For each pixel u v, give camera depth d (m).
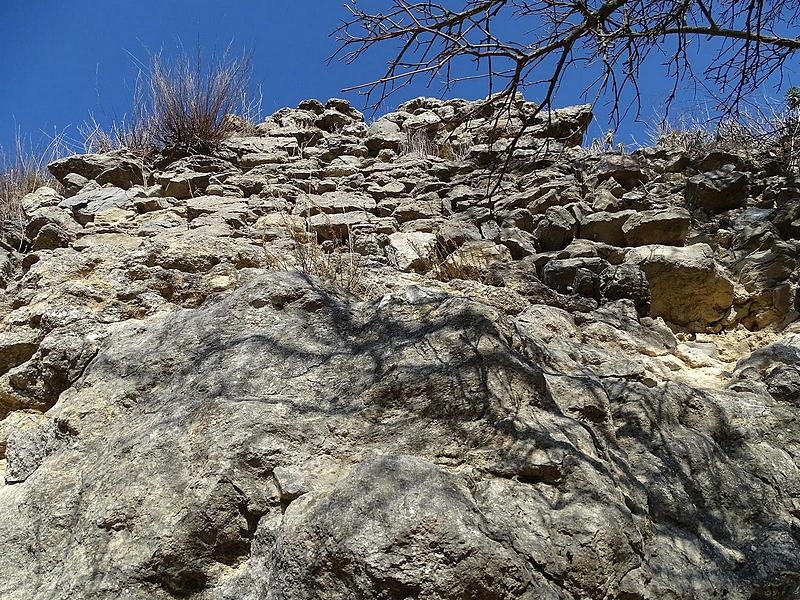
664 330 4.39
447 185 6.76
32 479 2.86
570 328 4.02
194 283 4.20
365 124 9.45
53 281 4.34
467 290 4.28
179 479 2.52
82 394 3.13
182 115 7.72
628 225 5.27
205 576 2.37
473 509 2.25
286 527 2.28
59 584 2.42
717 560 2.52
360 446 2.60
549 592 2.14
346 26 4.22
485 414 2.62
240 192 6.52
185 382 2.97
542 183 6.41
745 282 4.85
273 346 3.01
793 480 2.93
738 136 6.79
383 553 2.07
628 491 2.60
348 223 5.46
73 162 6.86
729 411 3.25
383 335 3.05
